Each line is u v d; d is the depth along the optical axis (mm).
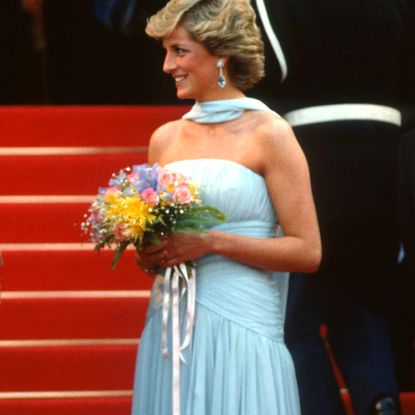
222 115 14648
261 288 14578
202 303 14461
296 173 14484
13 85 28734
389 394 16938
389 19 17297
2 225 22109
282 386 14531
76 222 22141
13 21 28500
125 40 28125
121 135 23938
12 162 22891
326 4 17031
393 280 17656
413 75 17719
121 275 21359
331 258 17219
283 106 17297
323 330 20156
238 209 14414
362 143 17156
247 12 14516
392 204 17297
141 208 13914
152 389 14680
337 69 17109
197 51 14438
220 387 14352
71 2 28109
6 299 20719
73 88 28594
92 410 19125
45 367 19891
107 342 20656
